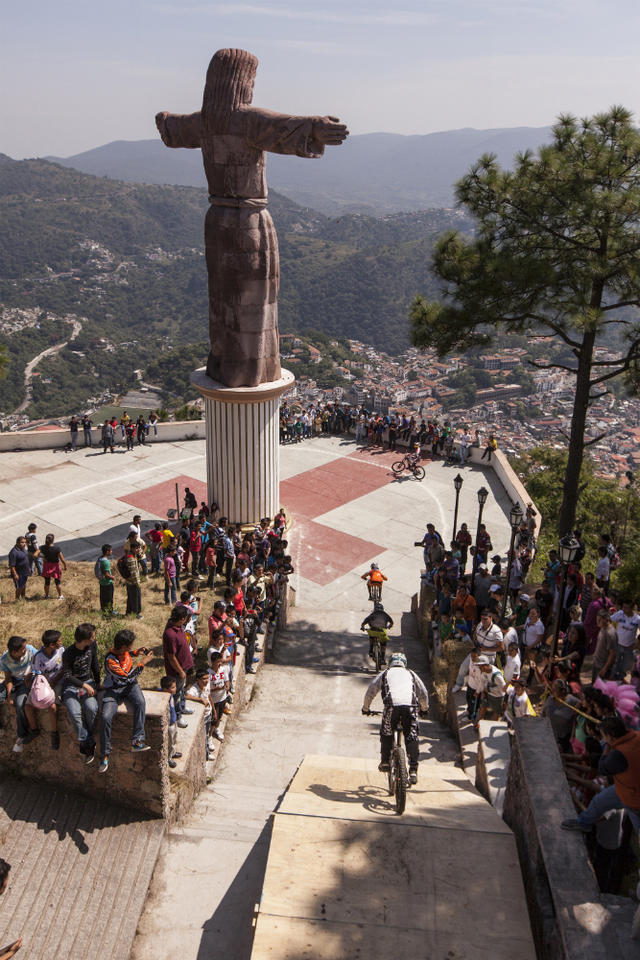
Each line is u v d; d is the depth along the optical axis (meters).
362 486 27.92
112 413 182.12
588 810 5.59
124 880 7.57
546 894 5.64
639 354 18.72
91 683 8.00
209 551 18.00
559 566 15.02
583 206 17.27
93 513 24.64
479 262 18.84
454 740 11.84
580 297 17.47
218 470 21.69
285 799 7.25
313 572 21.98
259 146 18.25
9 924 6.93
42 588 17.08
